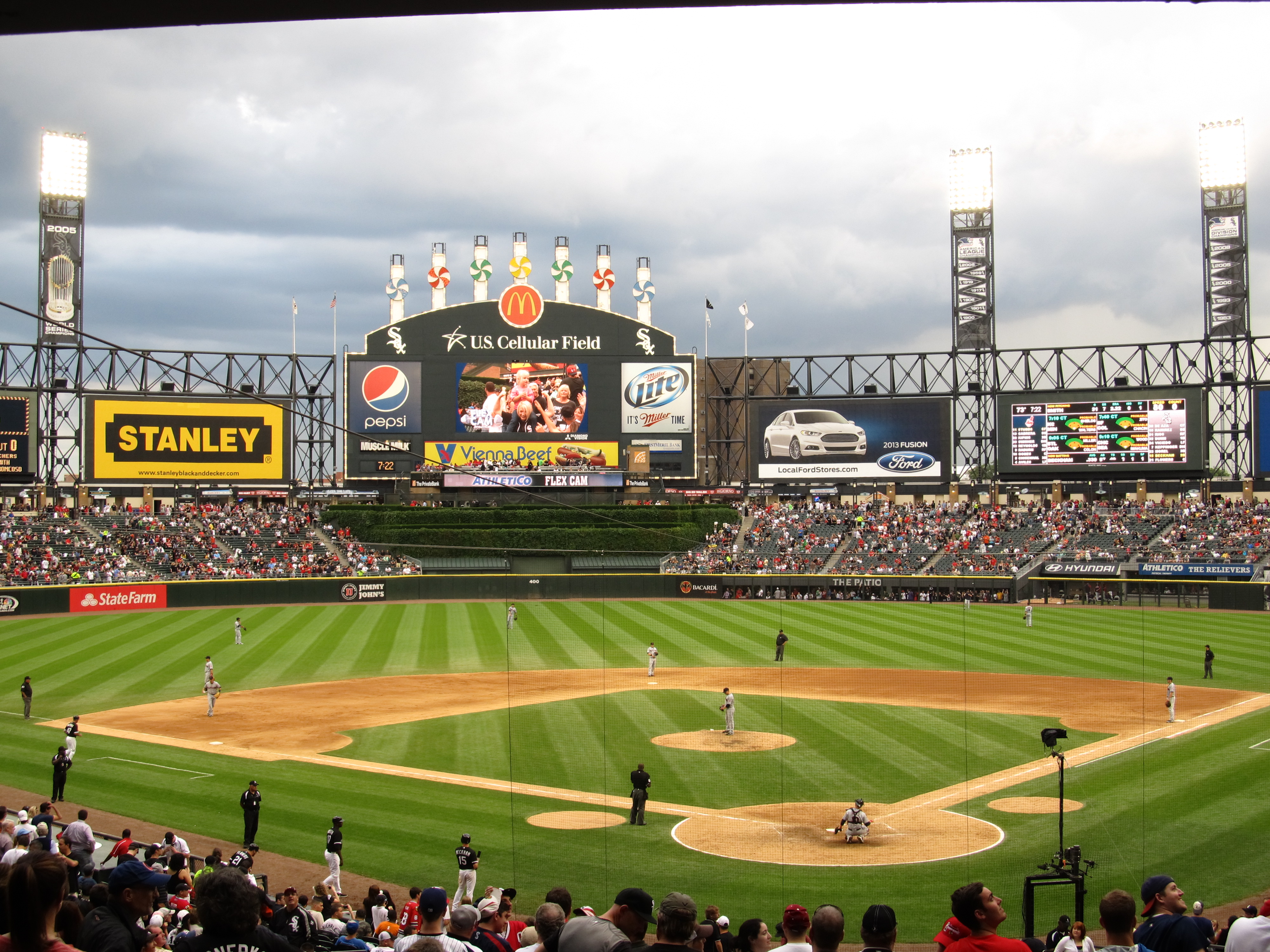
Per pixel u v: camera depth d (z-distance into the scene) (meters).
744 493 102.25
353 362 98.69
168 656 56.44
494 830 27.44
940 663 54.44
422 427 99.06
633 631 67.06
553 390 99.75
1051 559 85.56
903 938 20.42
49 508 93.06
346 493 99.50
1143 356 95.81
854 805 26.66
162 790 31.17
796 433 100.69
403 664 55.00
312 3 8.00
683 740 37.41
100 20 8.05
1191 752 34.41
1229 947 9.02
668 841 26.42
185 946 7.06
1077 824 27.16
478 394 99.44
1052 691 46.47
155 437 94.38
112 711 43.09
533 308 100.12
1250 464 92.69
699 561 91.12
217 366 100.56
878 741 36.94
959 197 99.88
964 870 24.20
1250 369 91.31
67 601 74.19
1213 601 77.94
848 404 100.19
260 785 31.80
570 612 77.19
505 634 65.69
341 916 19.12
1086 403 94.19
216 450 95.75
